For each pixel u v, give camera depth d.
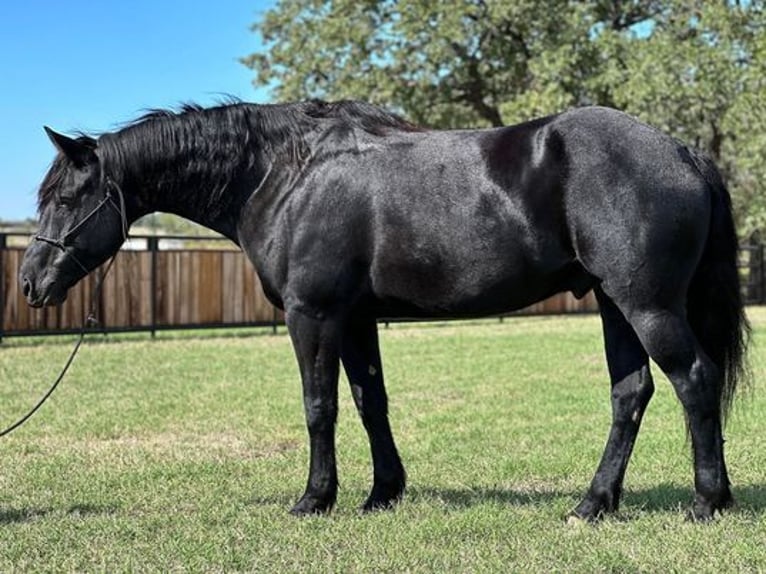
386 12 28.66
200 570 4.50
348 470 6.98
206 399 10.65
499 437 8.24
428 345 16.80
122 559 4.66
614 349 5.37
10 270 16.91
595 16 27.80
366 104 5.55
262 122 5.54
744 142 24.70
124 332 18.77
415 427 8.80
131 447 8.00
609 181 4.86
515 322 22.61
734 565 4.43
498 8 26.75
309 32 29.42
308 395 5.37
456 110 31.34
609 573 4.39
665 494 5.93
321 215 5.27
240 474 6.85
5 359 14.69
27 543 4.95
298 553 4.72
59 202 5.61
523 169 5.00
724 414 5.17
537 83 27.66
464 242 5.05
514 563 4.52
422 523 5.20
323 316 5.31
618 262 4.86
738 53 25.97
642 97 25.00
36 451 7.84
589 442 7.95
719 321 5.14
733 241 5.13
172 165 5.58
